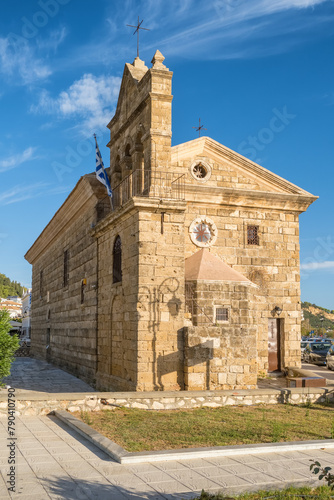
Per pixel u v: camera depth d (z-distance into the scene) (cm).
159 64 2067
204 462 949
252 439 1131
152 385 1845
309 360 3584
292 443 1070
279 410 1540
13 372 3253
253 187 2538
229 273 2144
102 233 2452
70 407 1467
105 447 1014
